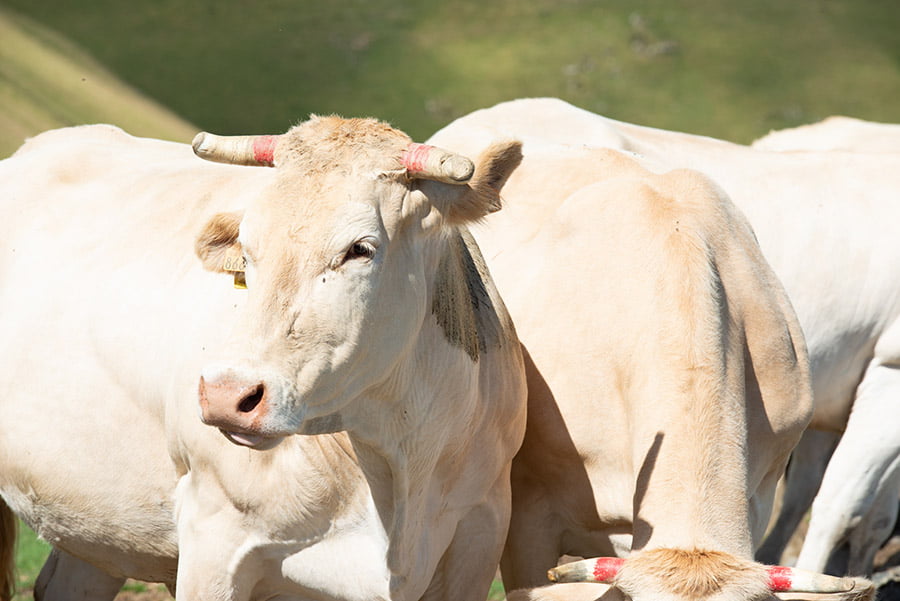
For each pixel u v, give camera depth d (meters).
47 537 8.45
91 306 7.81
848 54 60.00
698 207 7.93
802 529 14.66
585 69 54.94
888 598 12.08
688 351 7.16
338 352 5.67
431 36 57.75
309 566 6.93
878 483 11.18
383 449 6.40
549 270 8.13
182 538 7.14
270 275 5.55
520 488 8.26
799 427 8.02
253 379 5.37
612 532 7.98
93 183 8.60
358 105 49.53
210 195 7.95
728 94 53.91
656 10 62.69
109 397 7.61
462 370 6.66
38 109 35.16
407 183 5.89
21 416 8.00
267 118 46.69
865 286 11.31
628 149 10.93
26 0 54.97
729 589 5.76
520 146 6.14
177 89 47.91
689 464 6.76
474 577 7.46
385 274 5.82
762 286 7.95
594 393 7.71
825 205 11.47
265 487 6.73
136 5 57.09
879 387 11.40
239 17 57.41
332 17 59.00
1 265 8.44
